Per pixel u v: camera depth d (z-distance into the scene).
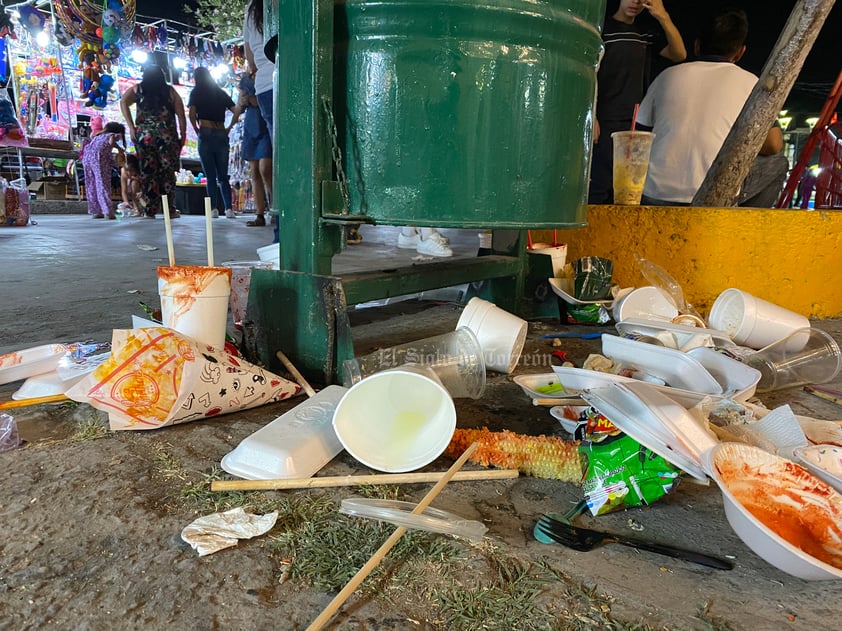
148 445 1.58
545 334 3.02
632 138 3.60
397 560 1.11
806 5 3.20
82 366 2.04
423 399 1.65
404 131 2.04
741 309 2.51
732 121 4.21
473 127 2.04
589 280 3.12
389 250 6.34
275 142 2.28
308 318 2.12
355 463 1.54
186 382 1.67
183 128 10.17
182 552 1.13
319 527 1.22
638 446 1.30
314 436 1.53
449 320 3.25
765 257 3.34
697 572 1.12
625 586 1.07
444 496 1.39
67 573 1.06
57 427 1.71
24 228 8.08
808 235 3.34
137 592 1.02
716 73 4.21
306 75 2.00
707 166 4.28
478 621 0.97
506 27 2.00
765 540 1.04
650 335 2.35
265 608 0.99
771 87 3.39
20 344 2.48
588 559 1.15
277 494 1.35
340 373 2.08
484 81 2.01
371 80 2.04
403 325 3.13
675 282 3.24
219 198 10.35
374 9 1.99
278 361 2.24
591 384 1.61
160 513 1.26
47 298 3.45
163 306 1.91
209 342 1.91
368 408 1.57
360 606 1.00
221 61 15.01
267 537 1.19
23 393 1.91
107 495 1.32
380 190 2.10
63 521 1.22
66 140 13.39
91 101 12.25
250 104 7.31
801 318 2.50
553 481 1.49
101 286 3.87
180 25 15.47
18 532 1.17
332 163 2.12
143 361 1.66
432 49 1.99
